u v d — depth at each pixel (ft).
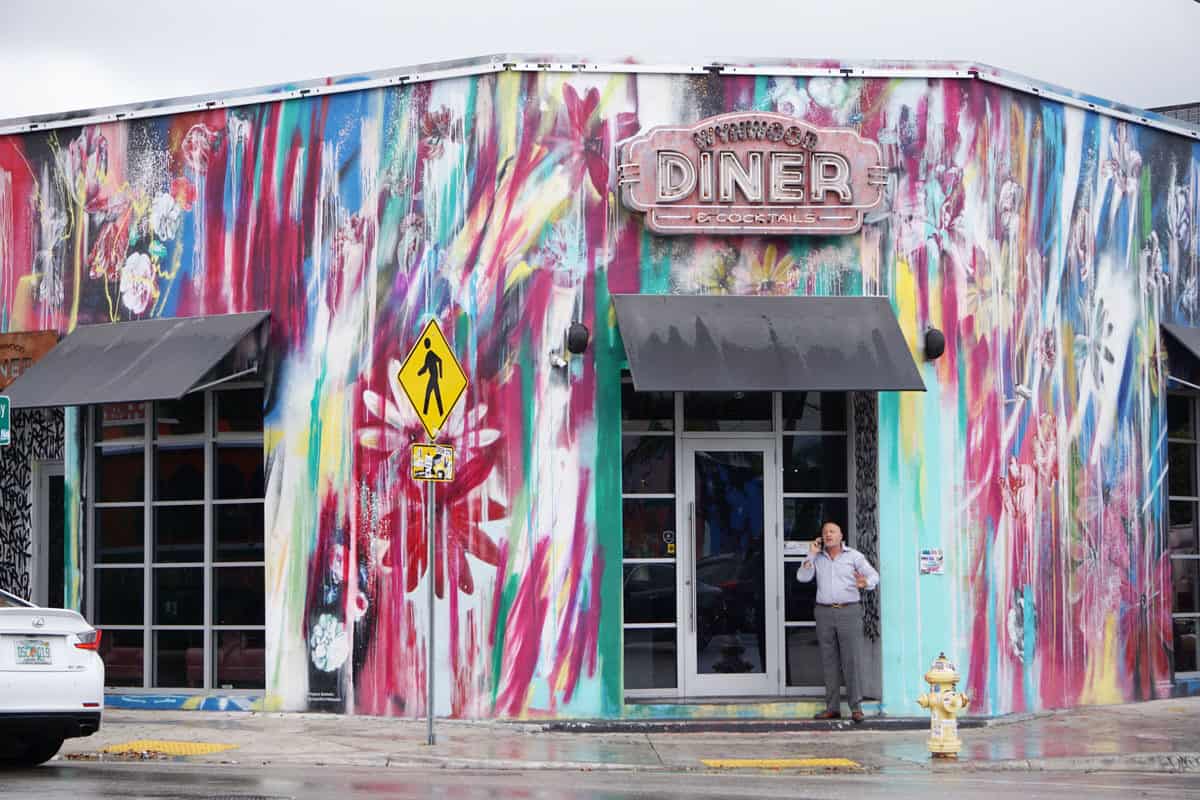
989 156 55.11
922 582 53.11
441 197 53.57
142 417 57.98
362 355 54.03
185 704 55.06
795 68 53.98
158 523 57.52
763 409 55.42
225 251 56.39
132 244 57.98
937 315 54.03
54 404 53.93
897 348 51.57
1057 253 57.72
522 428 52.44
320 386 54.54
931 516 53.42
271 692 54.29
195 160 57.06
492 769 42.98
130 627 57.67
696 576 54.60
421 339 47.62
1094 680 58.08
